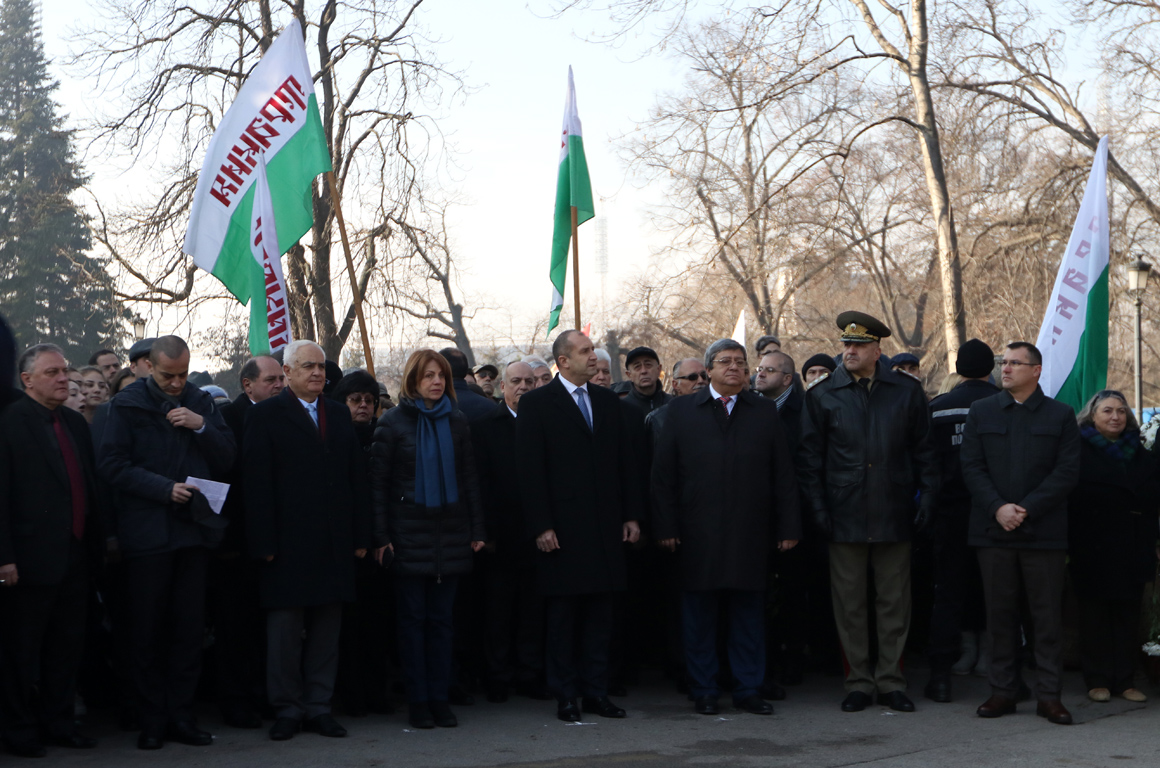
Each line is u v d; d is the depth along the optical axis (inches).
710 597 247.6
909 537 246.7
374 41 668.7
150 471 218.7
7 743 207.0
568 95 338.6
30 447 207.5
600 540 240.2
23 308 1520.7
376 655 248.8
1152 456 254.5
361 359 756.0
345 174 685.3
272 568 222.1
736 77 655.1
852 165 1037.2
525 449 241.9
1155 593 265.9
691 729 228.4
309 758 205.2
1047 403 236.2
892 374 251.1
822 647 288.7
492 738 221.5
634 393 305.4
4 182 1665.8
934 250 1140.5
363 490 232.1
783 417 282.4
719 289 997.2
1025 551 234.8
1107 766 198.2
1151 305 829.8
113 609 229.5
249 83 312.5
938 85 721.0
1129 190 775.7
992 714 236.4
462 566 236.7
